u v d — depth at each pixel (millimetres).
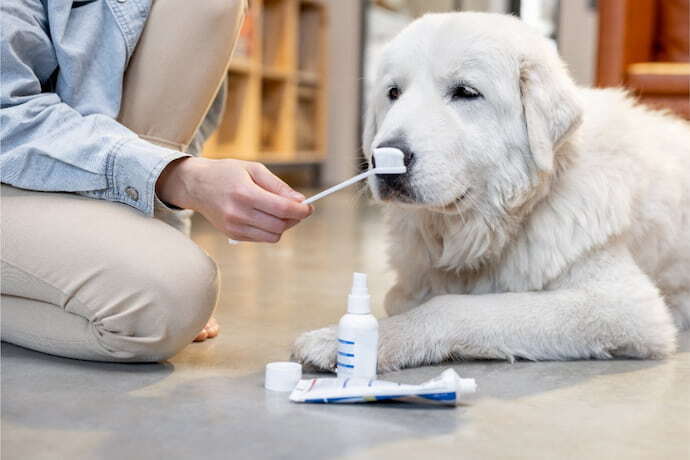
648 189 1550
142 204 1256
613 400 1129
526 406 1089
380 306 1922
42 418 995
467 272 1501
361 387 1065
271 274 2416
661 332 1382
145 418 1002
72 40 1352
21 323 1301
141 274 1202
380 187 1326
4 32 1256
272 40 6129
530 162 1397
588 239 1392
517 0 6812
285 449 896
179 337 1246
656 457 898
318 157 6824
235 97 5320
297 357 1240
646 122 1669
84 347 1260
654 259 1592
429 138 1316
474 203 1393
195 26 1422
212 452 883
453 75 1383
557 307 1349
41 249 1218
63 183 1261
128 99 1423
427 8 7398
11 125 1260
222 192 1191
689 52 3783
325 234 3688
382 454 886
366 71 7305
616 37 3367
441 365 1313
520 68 1396
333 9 7281
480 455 891
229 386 1165
